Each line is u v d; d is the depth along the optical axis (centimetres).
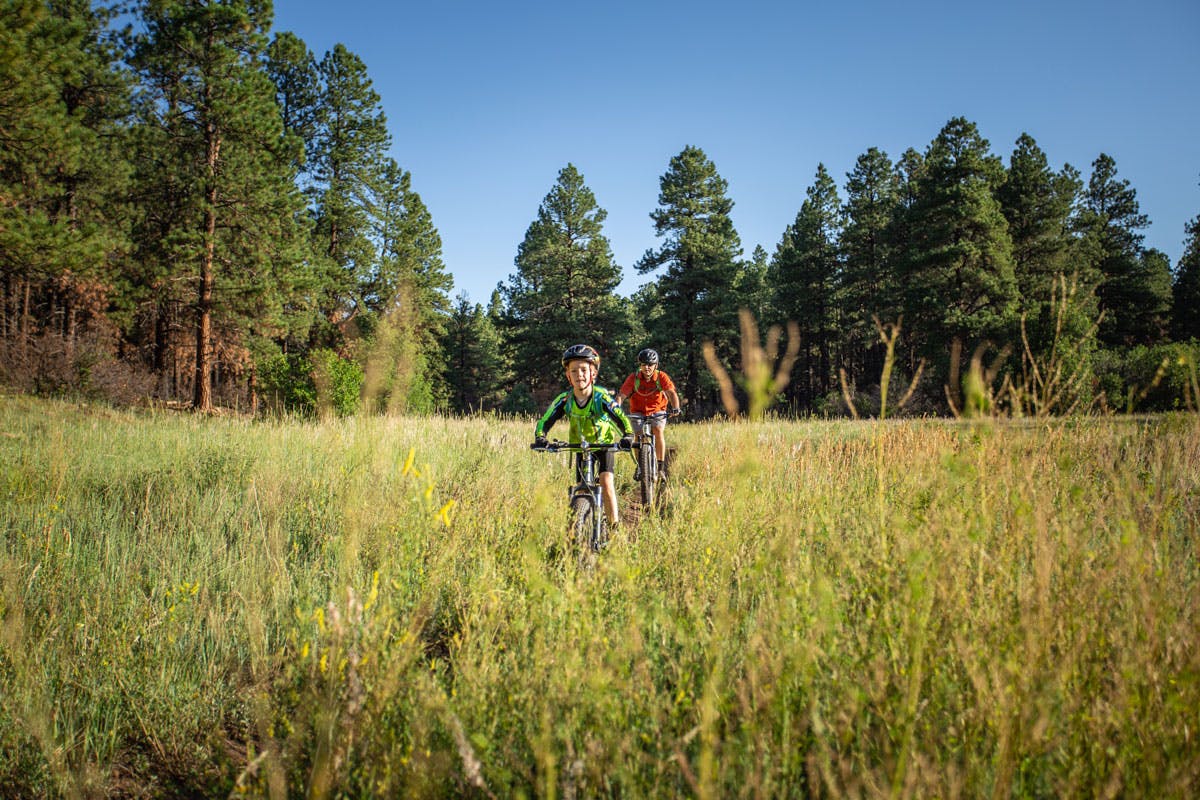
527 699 233
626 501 775
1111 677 221
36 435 912
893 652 210
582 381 507
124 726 294
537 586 269
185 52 2192
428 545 396
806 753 207
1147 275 5119
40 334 2567
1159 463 312
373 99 3812
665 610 288
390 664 238
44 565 424
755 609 305
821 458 670
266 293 2377
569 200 5097
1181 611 232
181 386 3064
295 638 314
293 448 866
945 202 3866
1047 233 4322
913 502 313
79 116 1734
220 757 265
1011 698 196
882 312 4381
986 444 263
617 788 204
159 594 406
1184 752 182
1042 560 221
